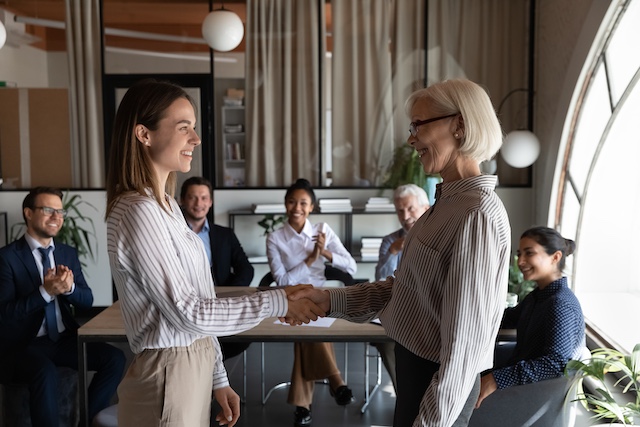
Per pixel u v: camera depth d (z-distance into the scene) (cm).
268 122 658
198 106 655
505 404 276
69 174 660
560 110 520
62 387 349
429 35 648
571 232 549
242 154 660
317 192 655
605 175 512
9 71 655
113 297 655
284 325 313
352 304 213
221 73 654
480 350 166
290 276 436
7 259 348
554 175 539
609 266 518
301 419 389
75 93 655
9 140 656
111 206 183
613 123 468
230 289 389
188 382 186
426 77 650
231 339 303
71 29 650
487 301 165
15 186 658
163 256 177
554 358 274
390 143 657
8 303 337
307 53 653
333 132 659
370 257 629
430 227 178
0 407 381
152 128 183
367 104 656
